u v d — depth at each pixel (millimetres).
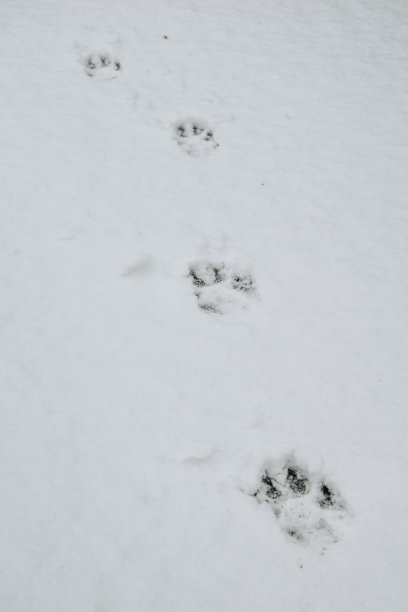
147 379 1904
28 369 1869
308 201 2518
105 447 1744
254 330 2088
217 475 1736
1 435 1726
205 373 1946
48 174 2418
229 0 3484
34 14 3133
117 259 2180
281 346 2055
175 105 2820
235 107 2871
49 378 1858
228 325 2092
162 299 2127
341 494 1770
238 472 1749
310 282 2248
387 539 1688
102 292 2094
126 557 1569
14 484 1647
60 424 1770
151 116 2750
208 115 2803
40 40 2994
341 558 1642
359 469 1807
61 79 2826
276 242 2355
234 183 2541
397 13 3584
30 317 1987
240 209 2443
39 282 2076
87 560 1556
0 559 1534
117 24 3178
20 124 2582
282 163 2652
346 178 2625
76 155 2512
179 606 1520
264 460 1782
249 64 3098
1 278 2066
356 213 2498
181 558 1584
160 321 2061
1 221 2229
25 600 1493
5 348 1903
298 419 1882
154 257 2227
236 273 2275
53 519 1605
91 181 2428
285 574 1596
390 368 2045
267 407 1893
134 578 1542
